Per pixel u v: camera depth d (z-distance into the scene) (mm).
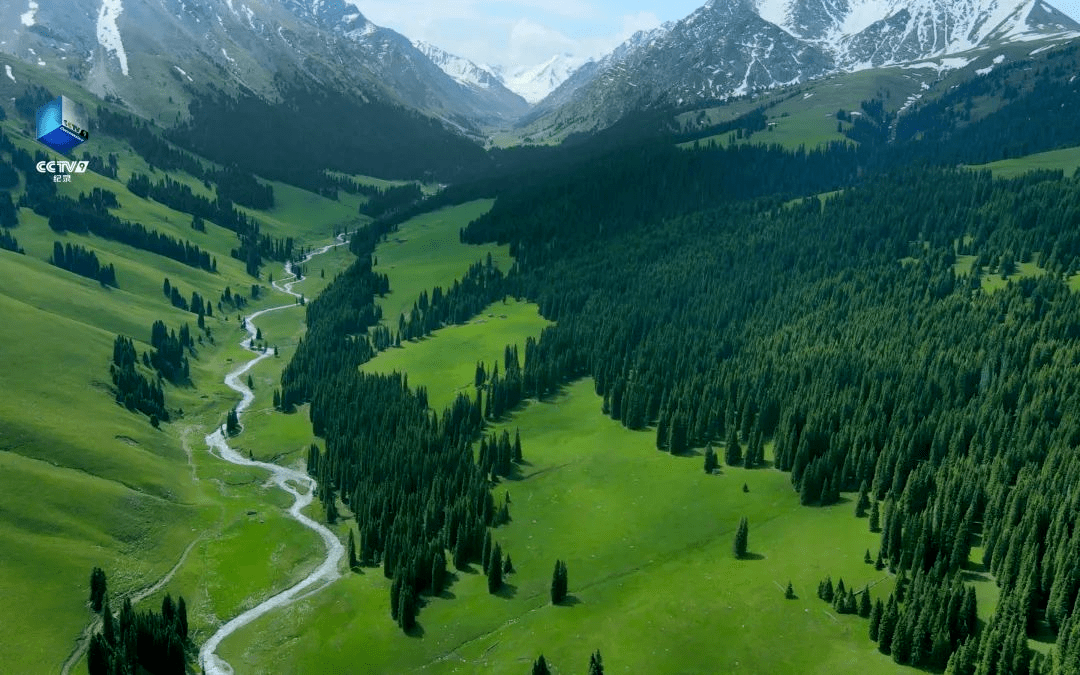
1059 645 95062
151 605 127125
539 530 149125
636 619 121000
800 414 163750
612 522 149750
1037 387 152500
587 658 114188
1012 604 102250
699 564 133750
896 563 121812
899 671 103250
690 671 110125
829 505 145500
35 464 150750
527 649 117312
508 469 169750
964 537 116875
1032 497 117312
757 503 150250
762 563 130875
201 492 169000
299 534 154500
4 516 130875
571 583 132875
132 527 144625
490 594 131125
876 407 161125
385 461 167250
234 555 145750
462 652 119125
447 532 142750
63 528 135125
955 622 104312
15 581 119375
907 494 131000
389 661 118500
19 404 169500
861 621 114000
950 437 147000
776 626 115625
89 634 115312
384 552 142125
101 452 163750
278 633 125188
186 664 116375
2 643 108875
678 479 161750
